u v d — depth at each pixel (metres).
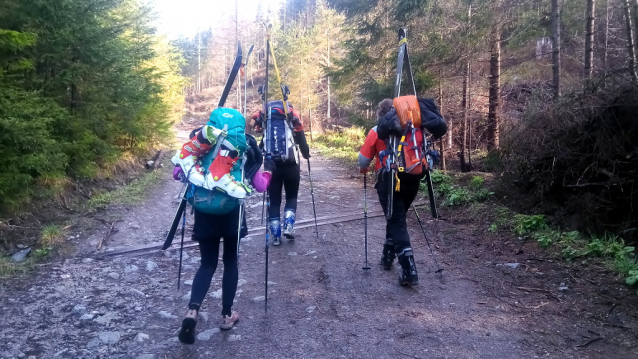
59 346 3.41
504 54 13.62
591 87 5.97
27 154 5.81
